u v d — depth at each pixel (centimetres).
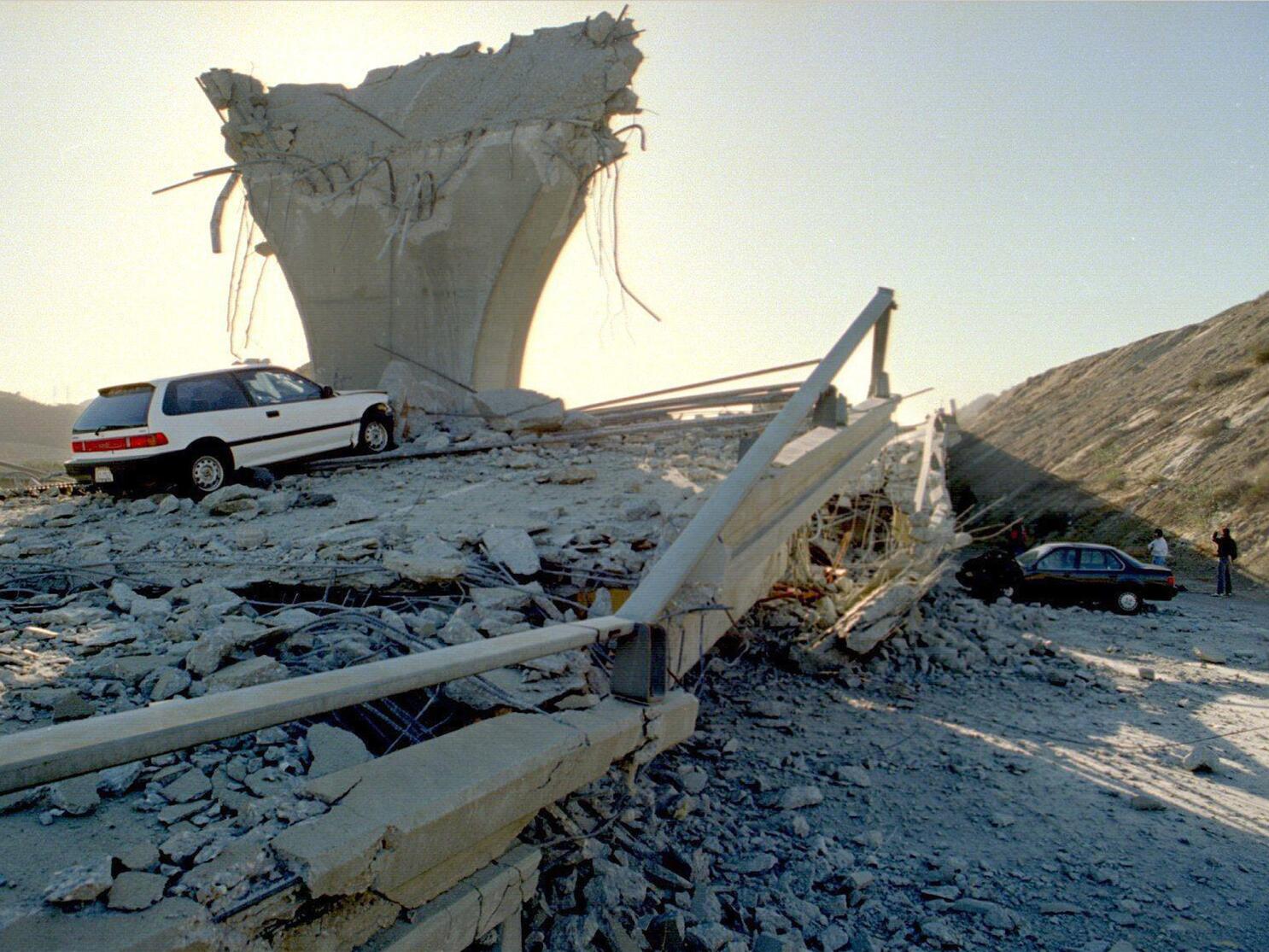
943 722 795
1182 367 3822
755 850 535
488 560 632
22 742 240
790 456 761
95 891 248
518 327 1825
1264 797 636
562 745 372
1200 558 2362
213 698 287
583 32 1677
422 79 1770
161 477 968
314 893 269
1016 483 3847
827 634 949
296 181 1812
